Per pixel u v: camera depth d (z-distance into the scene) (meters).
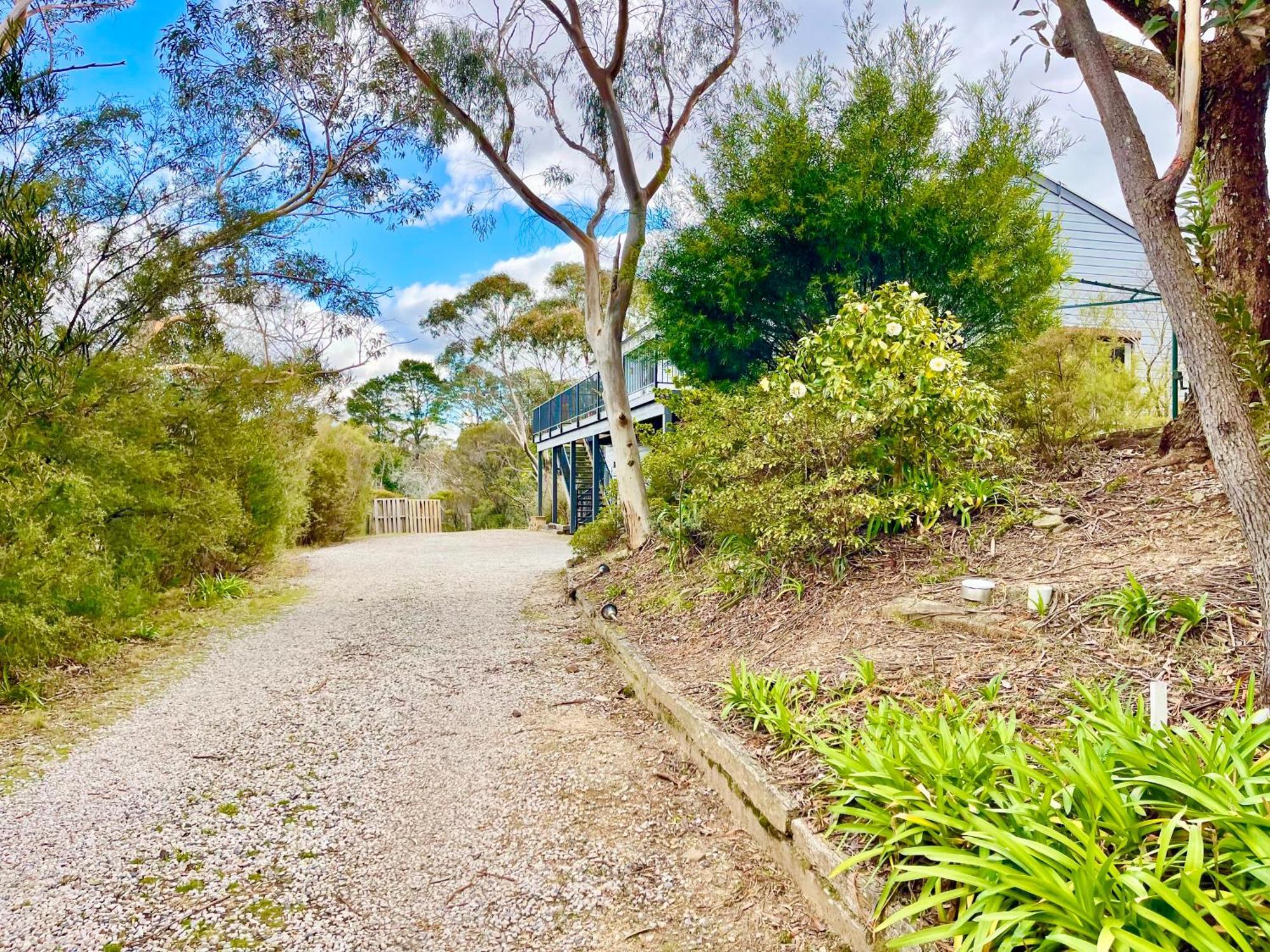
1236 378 1.87
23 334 4.30
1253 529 1.82
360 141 7.56
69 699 4.18
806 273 7.16
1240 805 1.45
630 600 5.82
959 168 6.71
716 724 2.95
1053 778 1.72
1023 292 6.85
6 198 4.22
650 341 8.41
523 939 1.96
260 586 8.43
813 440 4.32
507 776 3.03
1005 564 3.57
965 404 4.43
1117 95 1.90
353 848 2.47
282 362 7.88
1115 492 3.93
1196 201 2.21
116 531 5.33
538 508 20.27
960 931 1.46
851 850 1.94
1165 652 2.41
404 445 29.58
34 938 2.00
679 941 1.91
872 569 4.04
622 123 6.99
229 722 3.79
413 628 6.09
